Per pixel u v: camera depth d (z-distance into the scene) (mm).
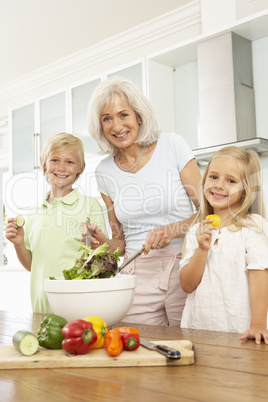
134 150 1682
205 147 2836
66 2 3314
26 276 4031
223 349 952
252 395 640
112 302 1058
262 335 1046
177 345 904
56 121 3719
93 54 4008
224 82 2768
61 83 4387
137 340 880
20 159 4035
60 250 1757
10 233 1715
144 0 3244
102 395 654
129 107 1620
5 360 839
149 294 1606
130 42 3734
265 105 2852
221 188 1532
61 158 1802
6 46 3996
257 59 2879
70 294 1037
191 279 1410
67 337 860
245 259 1379
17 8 3420
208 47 2834
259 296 1278
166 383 712
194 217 1633
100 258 1144
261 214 1564
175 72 3340
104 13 3447
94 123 1703
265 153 2719
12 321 1430
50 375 783
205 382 710
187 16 3314
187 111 3277
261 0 2984
